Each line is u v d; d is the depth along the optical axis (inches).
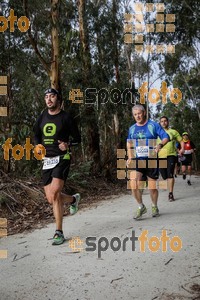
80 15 452.8
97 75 455.2
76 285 131.1
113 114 466.6
